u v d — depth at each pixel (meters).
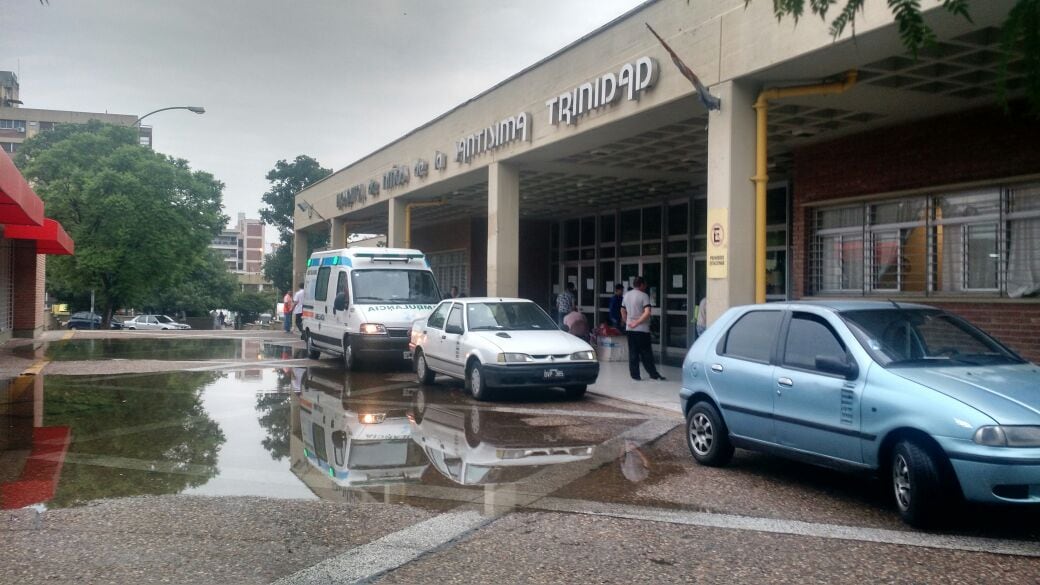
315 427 10.10
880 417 6.01
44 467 7.80
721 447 7.77
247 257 148.88
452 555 5.28
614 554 5.29
